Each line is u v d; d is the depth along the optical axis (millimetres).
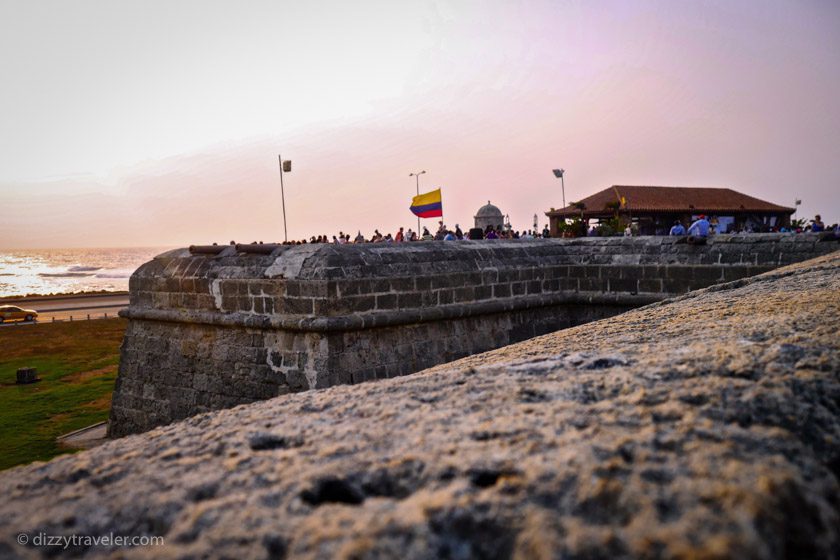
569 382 5020
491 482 3393
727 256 17938
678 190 63688
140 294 18641
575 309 19906
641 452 3473
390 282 15016
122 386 19078
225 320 15820
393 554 2828
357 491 3527
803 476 3357
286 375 14617
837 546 2990
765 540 2748
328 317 13789
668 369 5086
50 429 20469
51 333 48406
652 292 18703
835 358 5090
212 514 3330
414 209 26422
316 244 14961
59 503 3678
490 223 47250
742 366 4984
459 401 4879
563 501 3082
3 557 3113
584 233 30500
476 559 2869
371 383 6156
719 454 3402
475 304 16906
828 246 16938
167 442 4703
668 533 2742
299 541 2996
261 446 4453
